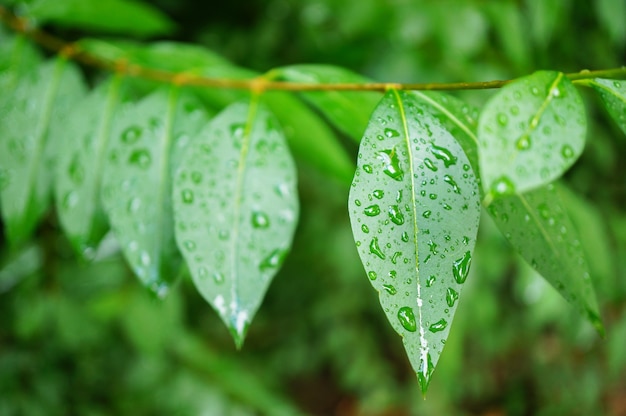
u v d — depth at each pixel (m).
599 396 1.19
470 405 1.31
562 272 0.35
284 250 0.36
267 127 0.38
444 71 0.83
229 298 0.36
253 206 0.37
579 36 0.88
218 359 0.96
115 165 0.40
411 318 0.31
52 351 0.85
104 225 0.41
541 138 0.30
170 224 0.39
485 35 0.82
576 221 0.61
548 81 0.31
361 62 0.89
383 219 0.32
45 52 0.70
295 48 0.94
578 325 0.95
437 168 0.33
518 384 1.27
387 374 1.31
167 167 0.40
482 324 1.00
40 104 0.43
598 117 0.94
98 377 0.88
